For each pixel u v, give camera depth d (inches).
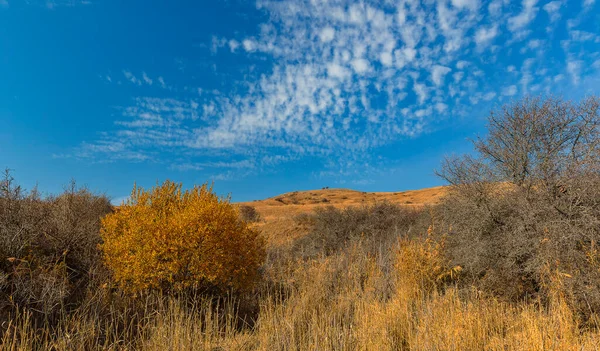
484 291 222.8
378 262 325.1
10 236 195.5
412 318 190.4
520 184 243.6
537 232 198.5
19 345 141.3
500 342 157.0
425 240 291.6
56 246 214.8
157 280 206.5
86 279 216.2
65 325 156.6
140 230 214.2
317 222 563.8
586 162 196.1
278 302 240.1
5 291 171.3
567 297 175.3
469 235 246.5
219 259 216.4
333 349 161.2
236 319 204.2
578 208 189.3
